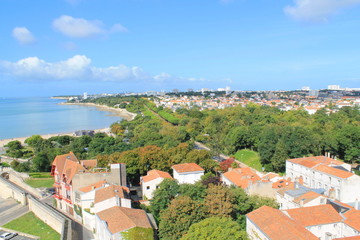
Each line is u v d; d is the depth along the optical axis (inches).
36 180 5787.4
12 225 4037.9
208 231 2504.9
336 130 6520.7
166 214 3026.6
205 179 4138.8
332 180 3991.1
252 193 3809.1
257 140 6673.2
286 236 2383.1
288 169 5118.1
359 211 2888.8
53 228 3816.4
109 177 3909.9
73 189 3786.9
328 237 2815.0
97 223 2955.2
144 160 4909.0
